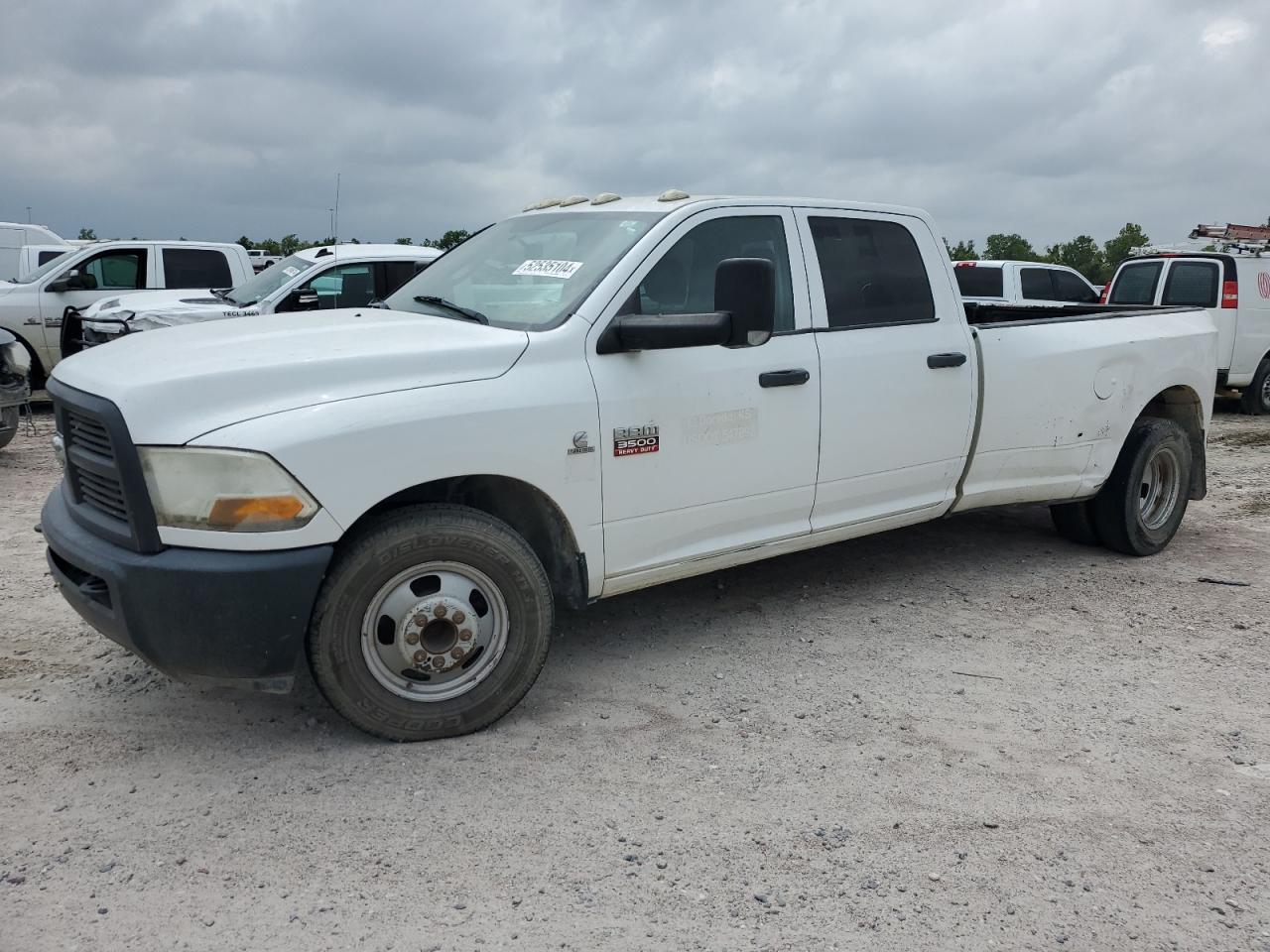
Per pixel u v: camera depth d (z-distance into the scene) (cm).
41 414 1203
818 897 296
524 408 387
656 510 433
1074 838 329
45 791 343
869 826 333
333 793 346
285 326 418
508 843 319
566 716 409
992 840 327
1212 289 1264
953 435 537
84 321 1066
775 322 473
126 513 345
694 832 327
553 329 407
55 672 439
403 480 361
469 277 481
